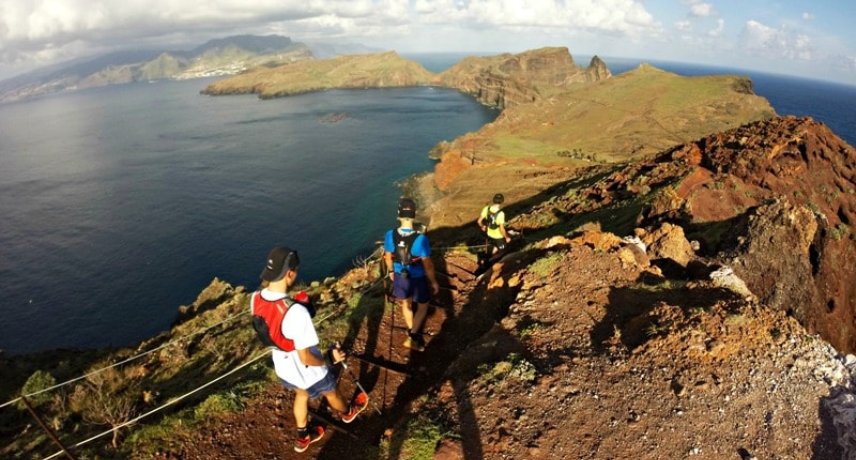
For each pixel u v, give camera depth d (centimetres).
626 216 1930
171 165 11362
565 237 1146
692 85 16625
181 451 563
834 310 1650
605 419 503
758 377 540
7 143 16988
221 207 8094
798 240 1476
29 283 5847
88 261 6347
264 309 441
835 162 2325
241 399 650
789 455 450
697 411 504
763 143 2331
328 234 6781
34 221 7938
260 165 10788
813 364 554
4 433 988
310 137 13862
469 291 1032
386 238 726
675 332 610
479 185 7212
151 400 927
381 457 498
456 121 17062
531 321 731
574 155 10144
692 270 1000
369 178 9275
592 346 643
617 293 778
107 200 8881
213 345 1371
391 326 869
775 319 623
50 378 1445
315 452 563
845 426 471
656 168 2561
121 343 4688
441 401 562
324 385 511
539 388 554
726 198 1939
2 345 4684
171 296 5453
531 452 465
